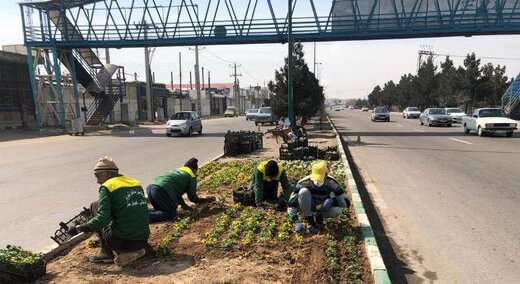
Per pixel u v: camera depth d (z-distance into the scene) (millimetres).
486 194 9602
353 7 28359
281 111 28641
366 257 5523
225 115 79375
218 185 10289
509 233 6855
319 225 6598
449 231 7016
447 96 60406
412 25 27531
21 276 4875
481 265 5641
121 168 14250
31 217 8109
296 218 6719
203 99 88875
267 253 5691
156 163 15422
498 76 54562
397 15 27844
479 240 6559
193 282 4828
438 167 13586
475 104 55688
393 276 5352
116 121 51281
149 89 52750
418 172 12680
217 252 5738
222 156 16500
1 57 35625
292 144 15547
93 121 38312
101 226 5121
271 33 28859
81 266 5371
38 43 32625
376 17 30188
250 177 11148
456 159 15430
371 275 5012
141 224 5418
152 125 47812
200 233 6551
